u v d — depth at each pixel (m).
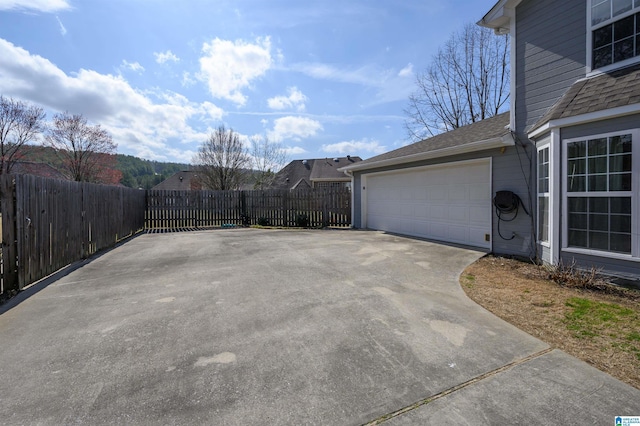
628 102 4.38
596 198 4.88
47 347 2.88
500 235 7.05
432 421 1.92
